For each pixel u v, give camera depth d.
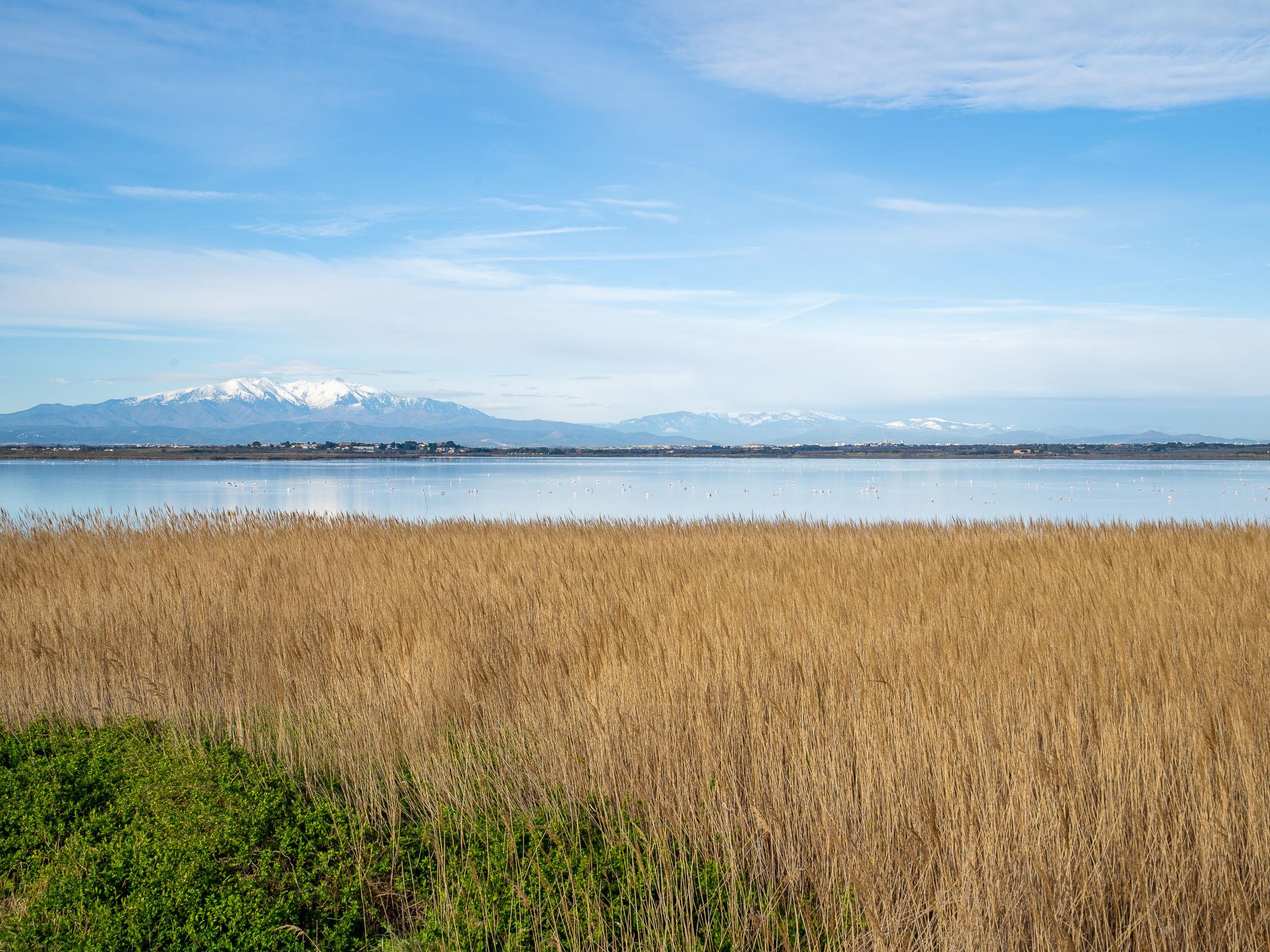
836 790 4.83
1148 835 4.34
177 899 4.27
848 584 10.37
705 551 13.91
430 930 4.16
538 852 4.77
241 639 8.50
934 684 6.01
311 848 4.93
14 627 9.05
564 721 6.10
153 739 6.65
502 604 9.36
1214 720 5.29
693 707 5.82
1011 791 4.50
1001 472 104.88
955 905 3.98
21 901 4.54
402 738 6.24
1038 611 8.56
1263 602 9.05
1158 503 47.00
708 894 4.41
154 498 48.25
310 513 20.61
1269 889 4.11
